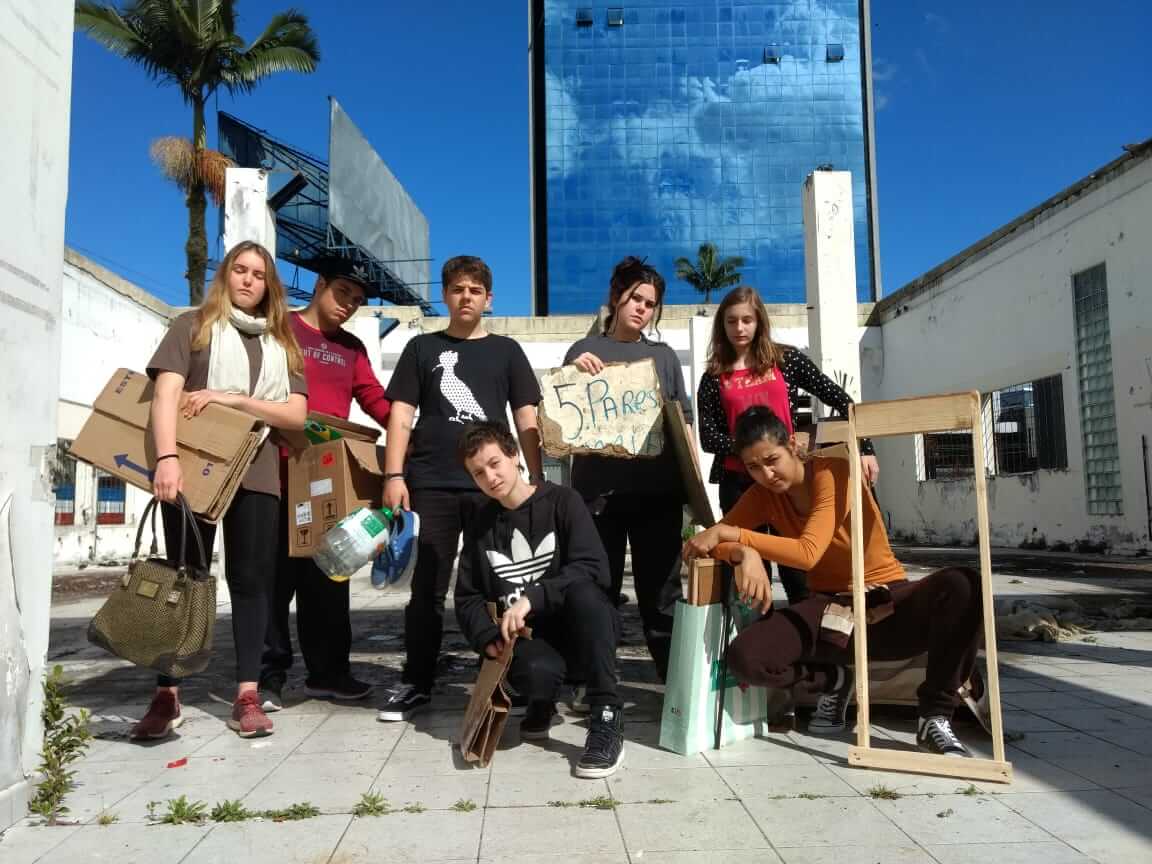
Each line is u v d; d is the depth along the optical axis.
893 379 18.64
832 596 3.10
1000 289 14.59
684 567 3.81
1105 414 12.07
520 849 2.12
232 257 3.36
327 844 2.17
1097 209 12.09
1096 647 4.83
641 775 2.71
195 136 21.00
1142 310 11.21
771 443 2.99
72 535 14.45
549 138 63.94
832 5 64.69
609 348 3.83
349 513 3.50
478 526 3.17
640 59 64.50
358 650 5.30
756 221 63.31
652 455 3.58
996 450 14.99
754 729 3.18
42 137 2.47
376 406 4.17
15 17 2.34
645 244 62.97
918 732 2.90
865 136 63.56
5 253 2.26
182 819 2.35
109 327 14.49
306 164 25.08
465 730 2.94
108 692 4.15
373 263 24.91
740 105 64.12
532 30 65.88
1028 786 2.53
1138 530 11.34
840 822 2.28
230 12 20.64
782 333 17.39
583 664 2.86
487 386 3.72
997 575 9.14
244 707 3.28
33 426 2.41
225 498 3.09
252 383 3.33
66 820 2.36
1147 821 2.25
